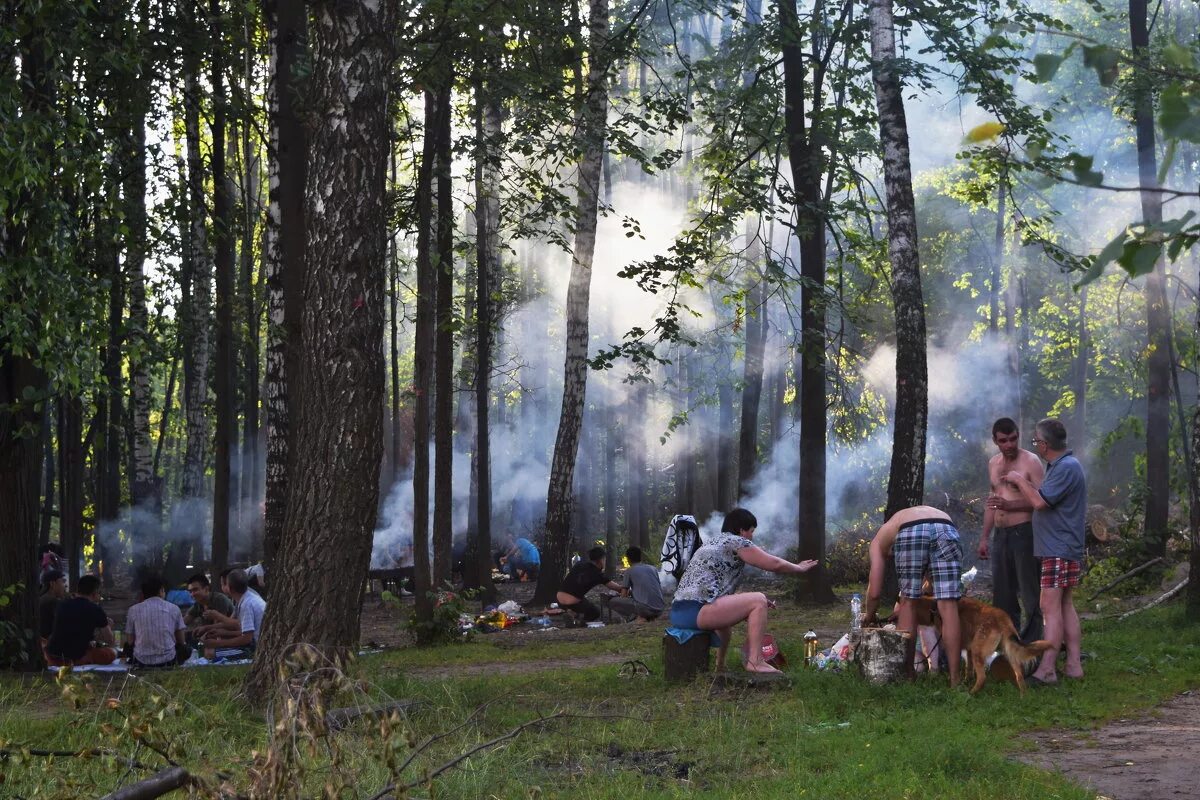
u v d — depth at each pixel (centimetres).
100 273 1251
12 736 703
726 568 959
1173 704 799
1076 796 540
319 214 867
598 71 1872
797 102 1898
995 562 959
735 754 678
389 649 1500
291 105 1336
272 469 1584
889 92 1625
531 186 1722
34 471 1228
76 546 2167
